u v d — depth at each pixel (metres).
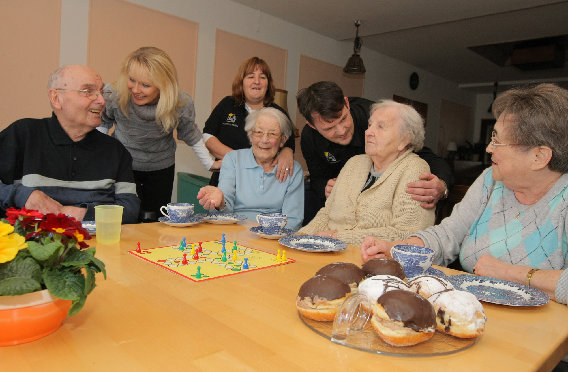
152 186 2.68
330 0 4.71
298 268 1.13
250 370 0.59
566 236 1.18
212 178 2.92
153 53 2.17
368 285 0.75
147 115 2.34
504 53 7.21
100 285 0.91
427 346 0.68
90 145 1.78
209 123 3.05
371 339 0.70
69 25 3.55
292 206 2.13
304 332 0.72
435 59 7.45
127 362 0.59
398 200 1.67
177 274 1.02
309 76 5.81
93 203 1.63
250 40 4.95
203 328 0.72
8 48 3.27
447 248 1.40
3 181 1.69
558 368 1.07
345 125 2.21
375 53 6.96
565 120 1.11
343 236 1.62
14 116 3.36
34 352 0.61
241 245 1.37
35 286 0.60
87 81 1.63
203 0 4.43
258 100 3.00
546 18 5.15
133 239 1.38
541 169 1.18
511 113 1.17
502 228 1.31
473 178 5.38
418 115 1.74
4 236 0.60
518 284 1.00
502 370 0.62
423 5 4.79
